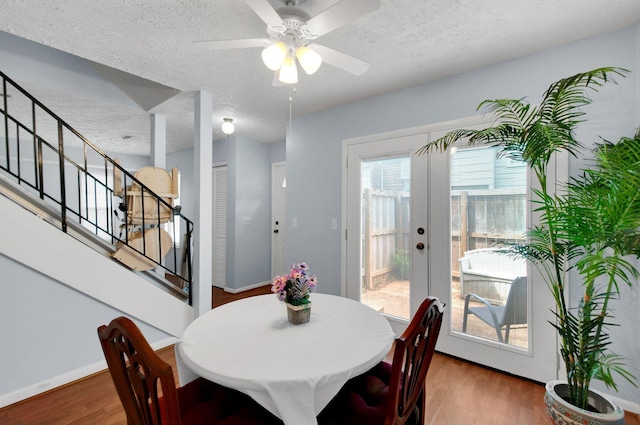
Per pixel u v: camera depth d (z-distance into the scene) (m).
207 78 2.44
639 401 1.70
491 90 2.20
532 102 2.04
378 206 2.79
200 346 1.21
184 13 1.64
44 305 1.96
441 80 2.41
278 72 1.81
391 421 1.01
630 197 1.24
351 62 1.64
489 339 2.25
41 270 1.93
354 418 1.12
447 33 1.82
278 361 1.10
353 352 1.17
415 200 2.56
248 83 2.53
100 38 1.88
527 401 1.87
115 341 0.93
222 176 4.65
